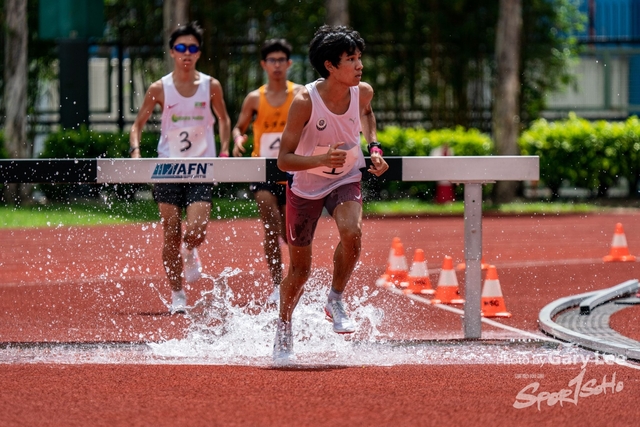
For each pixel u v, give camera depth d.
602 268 30.83
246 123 24.42
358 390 14.04
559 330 18.34
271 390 14.04
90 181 17.72
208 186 21.75
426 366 15.77
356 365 15.88
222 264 31.00
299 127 15.52
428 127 72.00
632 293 24.72
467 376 14.98
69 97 58.44
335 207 15.98
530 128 68.06
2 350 17.27
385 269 30.05
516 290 25.89
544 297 24.59
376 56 70.69
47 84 71.31
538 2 69.50
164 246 21.73
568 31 72.62
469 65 71.00
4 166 17.72
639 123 61.69
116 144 57.59
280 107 24.11
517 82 59.31
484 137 61.25
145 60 70.31
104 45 67.94
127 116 71.56
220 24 68.38
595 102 75.69
